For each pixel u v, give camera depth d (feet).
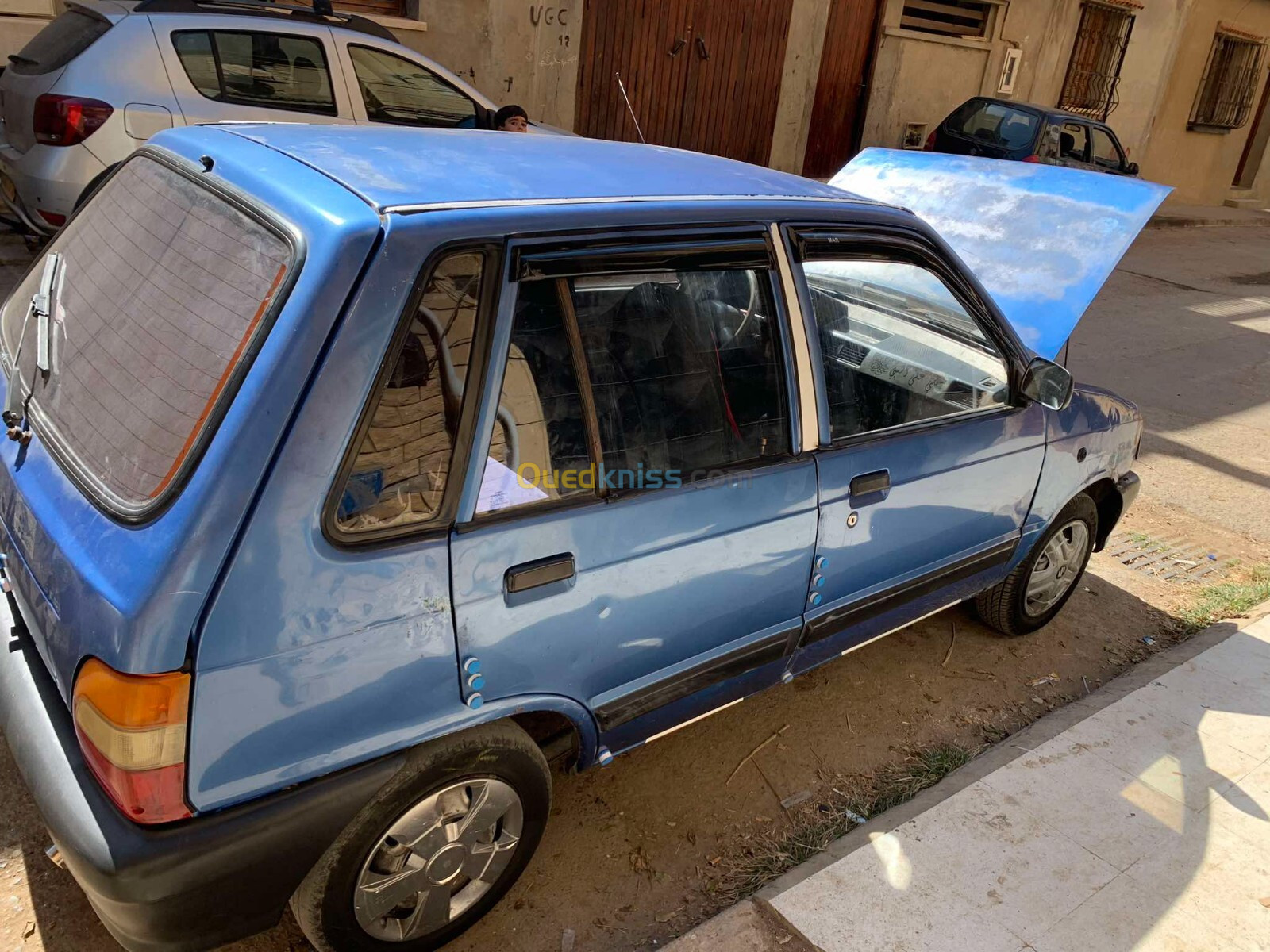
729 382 7.70
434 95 21.42
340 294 5.56
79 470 6.02
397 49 20.61
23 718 6.11
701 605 7.82
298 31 19.13
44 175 16.75
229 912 5.90
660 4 33.55
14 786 8.50
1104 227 11.61
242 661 5.46
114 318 6.59
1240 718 11.19
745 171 9.11
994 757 10.21
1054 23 48.34
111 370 6.31
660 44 34.27
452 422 6.07
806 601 8.77
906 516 9.37
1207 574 15.33
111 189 7.84
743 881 8.48
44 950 7.10
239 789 5.69
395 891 6.75
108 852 5.39
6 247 20.13
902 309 9.16
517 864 7.61
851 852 8.66
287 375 5.42
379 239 5.70
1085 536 12.73
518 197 6.57
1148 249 44.70
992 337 10.11
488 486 6.30
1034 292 11.62
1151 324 30.58
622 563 7.09
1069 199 12.06
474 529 6.25
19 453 6.70
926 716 11.12
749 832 9.07
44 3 21.68
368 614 5.88
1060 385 9.83
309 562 5.59
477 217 6.14
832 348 8.52
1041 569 12.37
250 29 18.48
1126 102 55.42
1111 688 11.76
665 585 7.45
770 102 38.55
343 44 19.75
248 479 5.33
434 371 5.96
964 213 12.84
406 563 5.97
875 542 9.16
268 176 6.35
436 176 6.71
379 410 5.75
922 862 8.61
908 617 10.37
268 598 5.48
